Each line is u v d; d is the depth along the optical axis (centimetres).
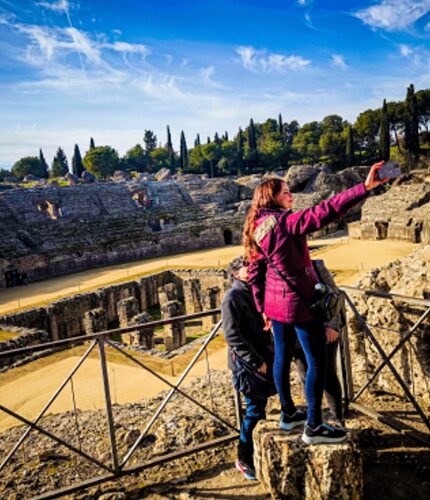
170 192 7456
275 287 365
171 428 602
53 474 524
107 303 3578
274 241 346
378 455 466
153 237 5859
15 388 1658
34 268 4841
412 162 9275
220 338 2080
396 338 579
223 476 464
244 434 466
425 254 609
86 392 1565
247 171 14000
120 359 1914
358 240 5247
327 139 11725
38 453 598
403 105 11344
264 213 365
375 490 418
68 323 3272
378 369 527
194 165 14938
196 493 438
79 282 4381
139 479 473
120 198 6994
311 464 387
